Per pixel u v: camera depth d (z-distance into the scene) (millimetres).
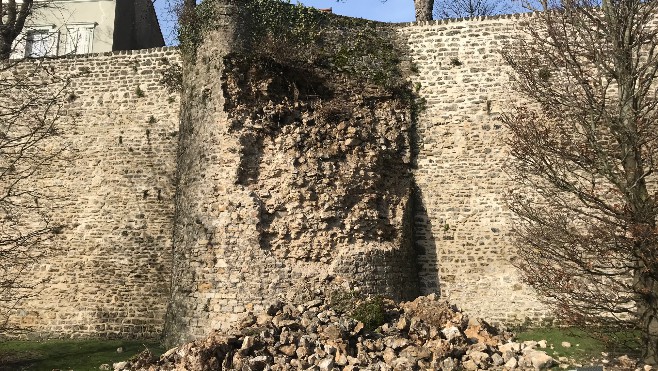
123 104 15914
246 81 13430
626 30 10852
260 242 12391
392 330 10531
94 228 15273
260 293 12094
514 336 11742
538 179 13672
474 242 13859
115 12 21172
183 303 12578
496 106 14430
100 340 14281
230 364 9555
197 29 14312
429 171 14398
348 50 14766
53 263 15172
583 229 12906
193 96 13906
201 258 12562
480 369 9719
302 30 14516
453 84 14758
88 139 15859
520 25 13781
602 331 10445
